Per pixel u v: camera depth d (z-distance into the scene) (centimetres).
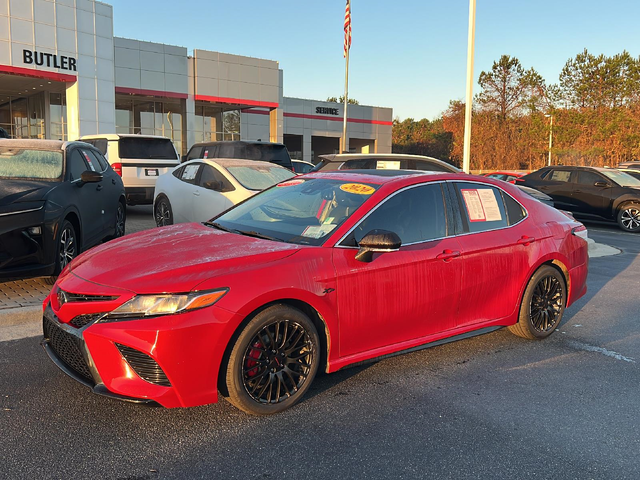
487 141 5062
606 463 305
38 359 429
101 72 2623
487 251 452
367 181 436
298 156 5572
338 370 402
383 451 311
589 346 510
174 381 307
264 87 3594
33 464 286
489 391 400
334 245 374
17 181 604
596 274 858
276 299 336
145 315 306
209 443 313
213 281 319
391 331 400
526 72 5422
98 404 357
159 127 3391
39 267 561
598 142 4022
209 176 899
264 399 345
